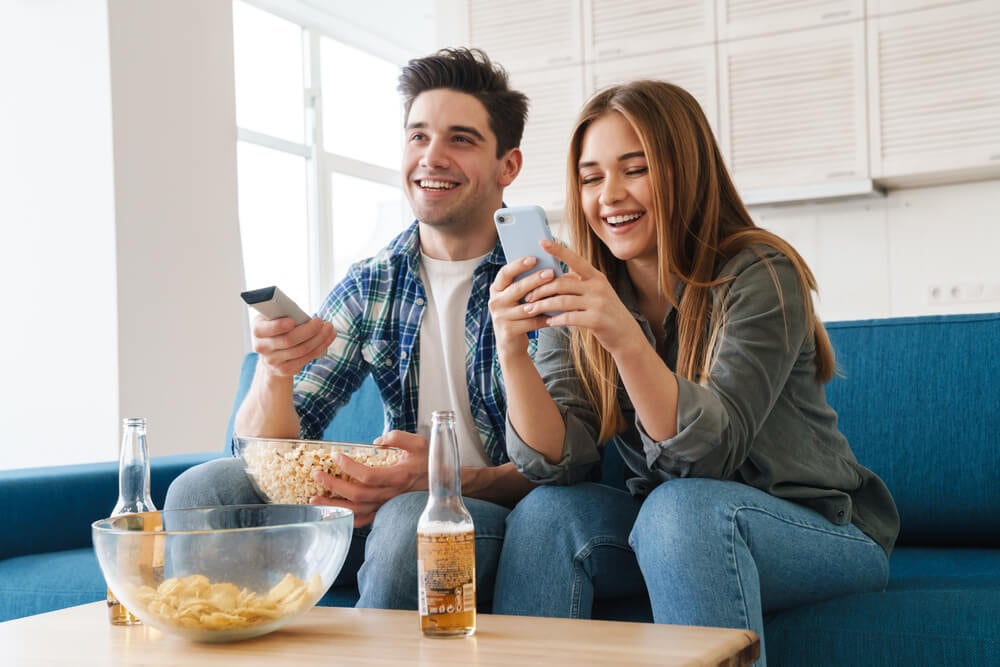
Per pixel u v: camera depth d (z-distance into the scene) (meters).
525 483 1.71
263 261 5.86
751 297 1.46
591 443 1.54
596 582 1.40
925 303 4.33
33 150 4.04
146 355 4.02
